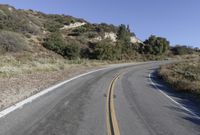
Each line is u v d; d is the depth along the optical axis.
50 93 13.10
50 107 9.87
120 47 62.53
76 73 26.22
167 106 12.69
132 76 29.33
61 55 44.88
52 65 27.23
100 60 51.81
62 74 23.41
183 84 20.61
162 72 33.22
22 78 17.09
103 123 8.27
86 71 29.83
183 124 9.23
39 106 9.83
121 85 19.92
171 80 25.14
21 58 31.11
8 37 34.97
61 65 30.02
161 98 15.34
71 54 44.47
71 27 83.50
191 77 28.39
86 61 43.59
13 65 22.73
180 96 17.23
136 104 12.34
